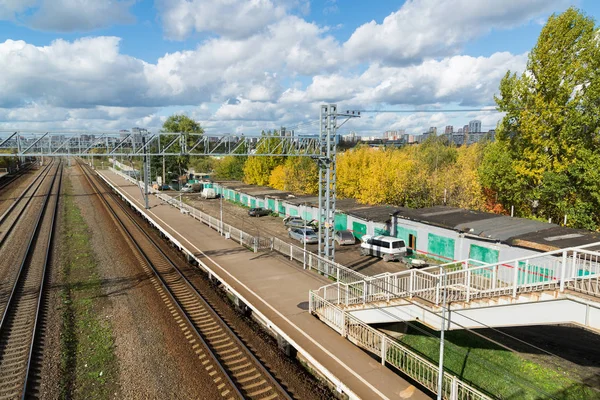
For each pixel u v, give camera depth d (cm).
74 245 2498
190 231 2709
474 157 3575
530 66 2122
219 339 1262
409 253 2472
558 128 2103
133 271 1977
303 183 4444
